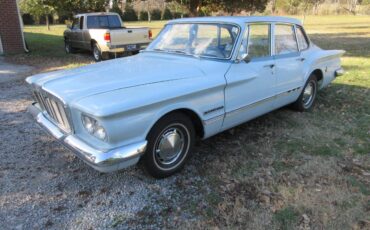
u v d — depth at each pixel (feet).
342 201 10.77
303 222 9.80
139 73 11.96
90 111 9.39
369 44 53.52
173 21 16.31
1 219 9.86
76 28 44.19
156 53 15.24
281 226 9.64
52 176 12.20
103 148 9.71
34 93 13.02
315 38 63.41
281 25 16.10
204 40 14.37
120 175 12.26
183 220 9.89
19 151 14.14
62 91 10.71
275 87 15.56
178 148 12.08
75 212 10.22
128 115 9.80
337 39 61.52
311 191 11.33
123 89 10.48
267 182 11.87
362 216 10.07
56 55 43.98
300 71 17.34
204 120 12.27
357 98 22.03
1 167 12.78
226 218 9.95
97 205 10.56
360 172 12.59
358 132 16.30
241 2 55.98
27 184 11.67
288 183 11.81
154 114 10.50
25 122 17.56
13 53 43.86
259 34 14.56
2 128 16.70
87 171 12.54
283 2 162.20
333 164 13.15
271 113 18.93
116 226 9.64
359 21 127.13
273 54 15.47
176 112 11.43
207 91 11.99
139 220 9.89
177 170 12.30
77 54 45.47
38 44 54.80
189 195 11.10
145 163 11.26
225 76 12.72
